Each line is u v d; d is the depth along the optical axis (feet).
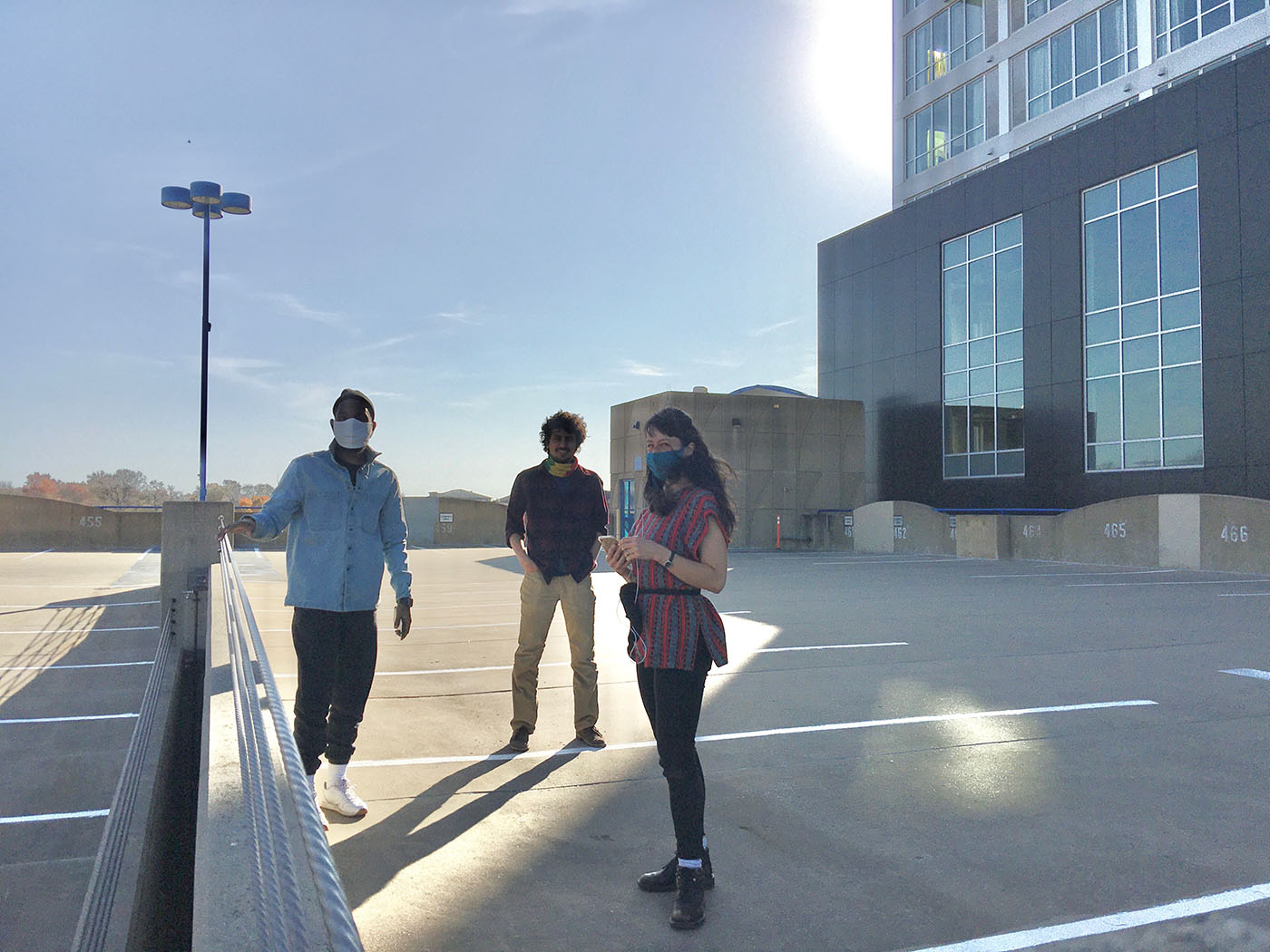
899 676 24.07
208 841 5.15
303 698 13.06
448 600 45.34
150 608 46.14
